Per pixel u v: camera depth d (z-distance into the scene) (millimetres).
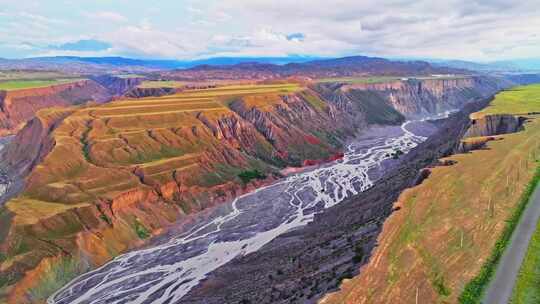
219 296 54656
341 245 51062
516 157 59094
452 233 40531
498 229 39938
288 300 41562
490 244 37656
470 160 60719
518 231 39094
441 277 34219
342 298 34719
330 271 43469
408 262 37375
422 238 40594
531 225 39969
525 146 64375
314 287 41500
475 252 36812
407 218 45562
